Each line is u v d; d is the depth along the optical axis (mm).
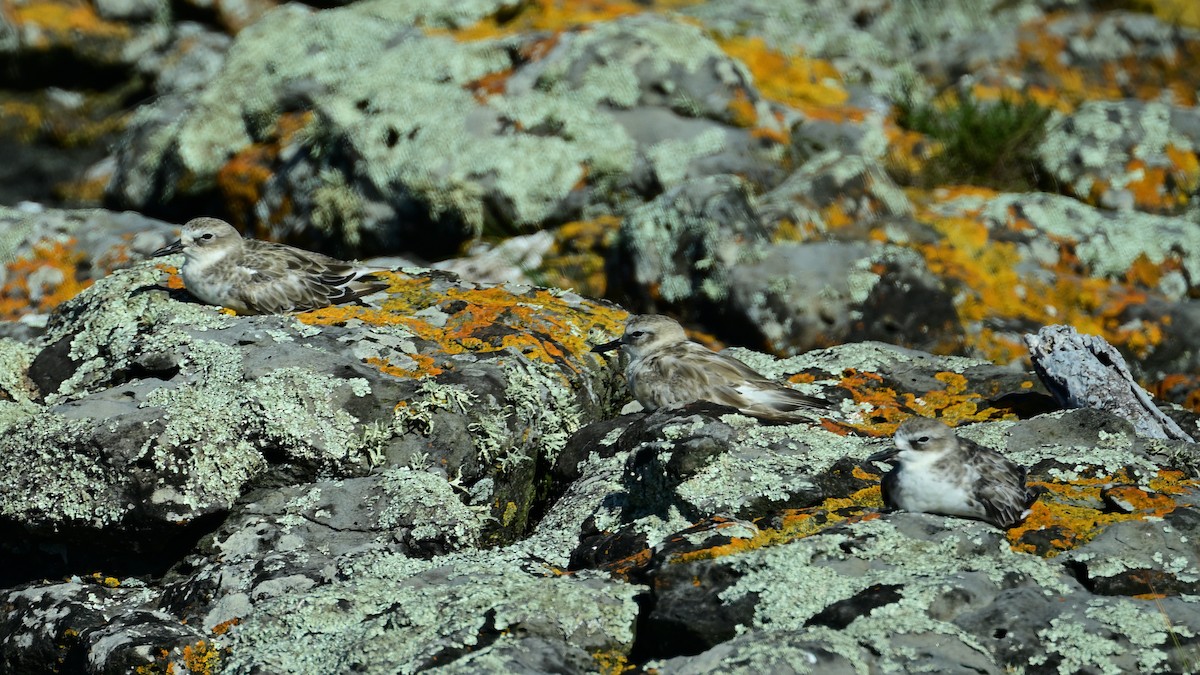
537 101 4379
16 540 3605
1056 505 3441
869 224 4254
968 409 3734
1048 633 3264
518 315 3830
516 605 3318
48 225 4324
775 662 3223
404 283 3898
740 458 3520
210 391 3607
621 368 3846
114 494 3533
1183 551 3363
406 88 4406
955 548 3344
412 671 3271
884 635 3256
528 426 3674
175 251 3801
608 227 4277
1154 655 3246
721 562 3332
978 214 4309
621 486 3566
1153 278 4270
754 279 4098
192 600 3482
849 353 3854
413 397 3623
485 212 4324
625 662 3311
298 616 3377
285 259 3836
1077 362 3707
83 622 3465
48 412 3605
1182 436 3678
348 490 3562
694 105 4402
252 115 4477
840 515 3422
